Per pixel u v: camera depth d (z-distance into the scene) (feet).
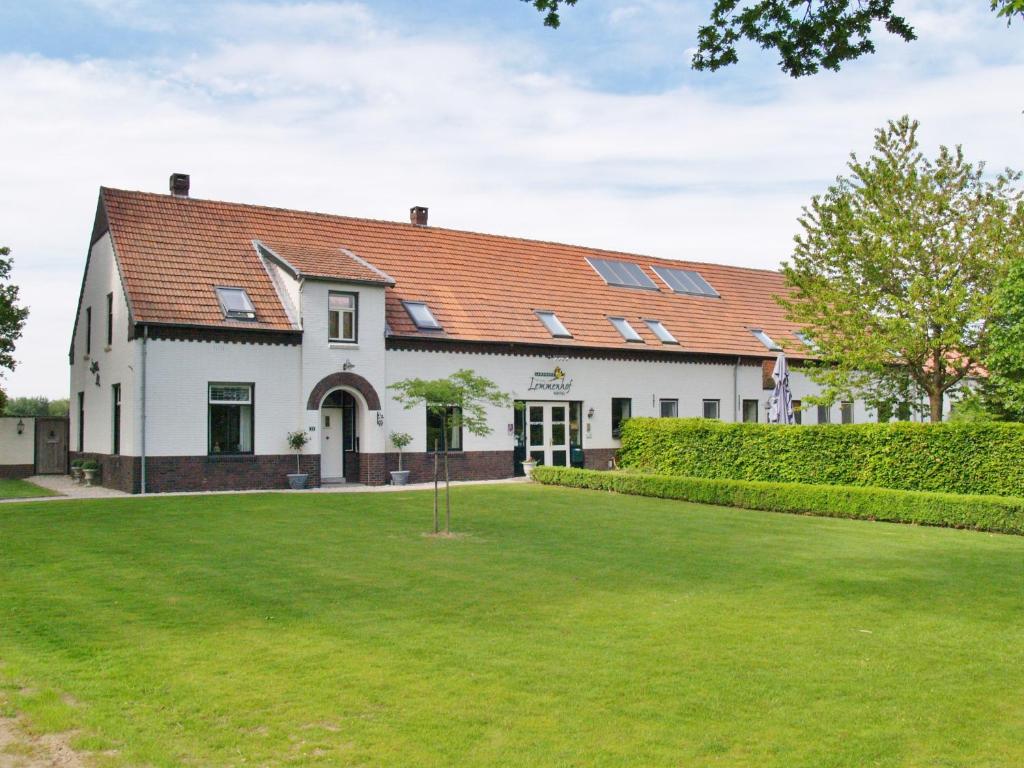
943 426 64.44
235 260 78.64
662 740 19.61
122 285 70.59
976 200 77.15
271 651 25.52
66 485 79.82
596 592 34.27
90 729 19.54
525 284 97.35
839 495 62.08
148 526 49.14
